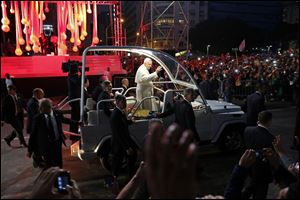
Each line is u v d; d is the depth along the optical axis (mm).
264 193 3100
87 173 5867
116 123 4836
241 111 7031
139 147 5844
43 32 12070
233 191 2143
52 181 1588
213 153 6988
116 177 5043
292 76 14336
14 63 12008
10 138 7262
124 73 12289
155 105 6422
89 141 5551
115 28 12750
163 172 771
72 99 7254
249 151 2238
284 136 8188
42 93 5953
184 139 781
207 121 6578
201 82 10414
